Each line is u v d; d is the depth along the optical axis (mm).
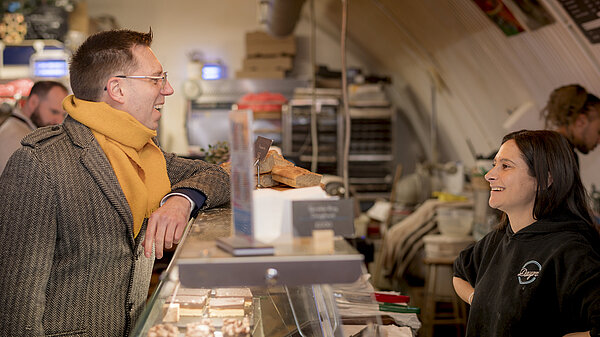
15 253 1459
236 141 1157
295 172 1644
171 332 1388
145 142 1735
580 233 1796
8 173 1499
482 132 5699
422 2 5082
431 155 7520
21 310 1441
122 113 1649
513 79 4543
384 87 8328
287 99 7812
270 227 1113
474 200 4379
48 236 1507
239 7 8602
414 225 5559
